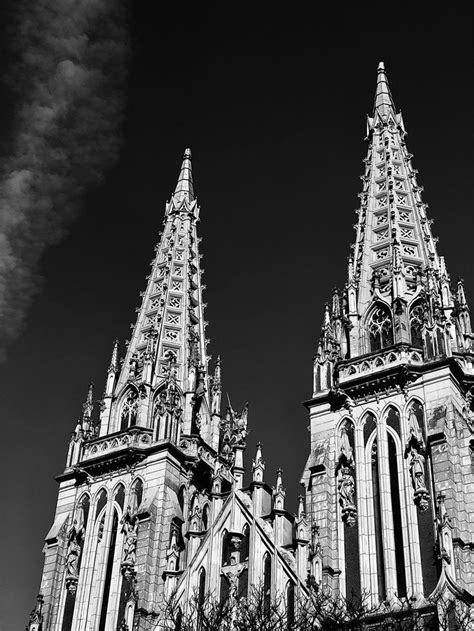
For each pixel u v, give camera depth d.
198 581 64.75
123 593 68.31
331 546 62.06
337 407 67.50
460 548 57.53
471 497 61.19
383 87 89.81
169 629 62.75
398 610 56.66
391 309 70.81
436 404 63.69
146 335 84.00
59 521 74.19
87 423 79.06
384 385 66.19
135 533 69.12
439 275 72.12
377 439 64.69
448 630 53.34
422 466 61.81
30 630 68.81
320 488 64.50
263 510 65.81
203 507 74.31
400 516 61.12
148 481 72.31
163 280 87.62
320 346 71.56
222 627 58.62
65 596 70.44
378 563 60.31
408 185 80.50
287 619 57.22
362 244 76.88
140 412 77.06
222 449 78.19
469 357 68.31
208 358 85.38
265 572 62.50
